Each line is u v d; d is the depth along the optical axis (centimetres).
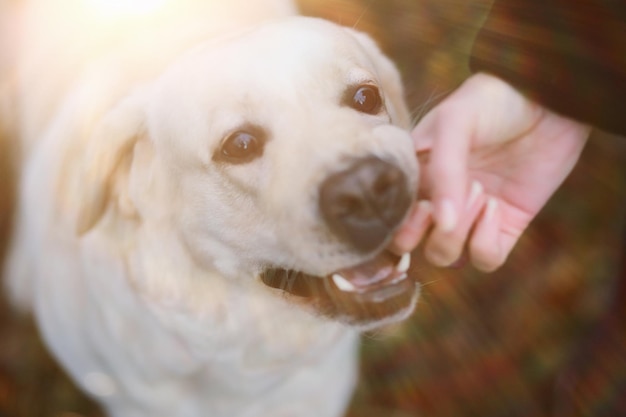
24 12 69
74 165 56
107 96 56
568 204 76
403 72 79
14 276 71
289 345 58
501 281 74
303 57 47
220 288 54
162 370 60
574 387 63
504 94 48
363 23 81
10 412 71
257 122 47
